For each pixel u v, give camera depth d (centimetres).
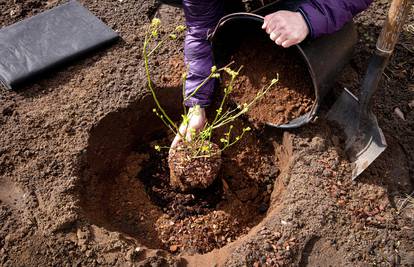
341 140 107
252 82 113
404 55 123
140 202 110
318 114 109
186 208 110
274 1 109
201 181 104
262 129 114
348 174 102
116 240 92
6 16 129
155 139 121
